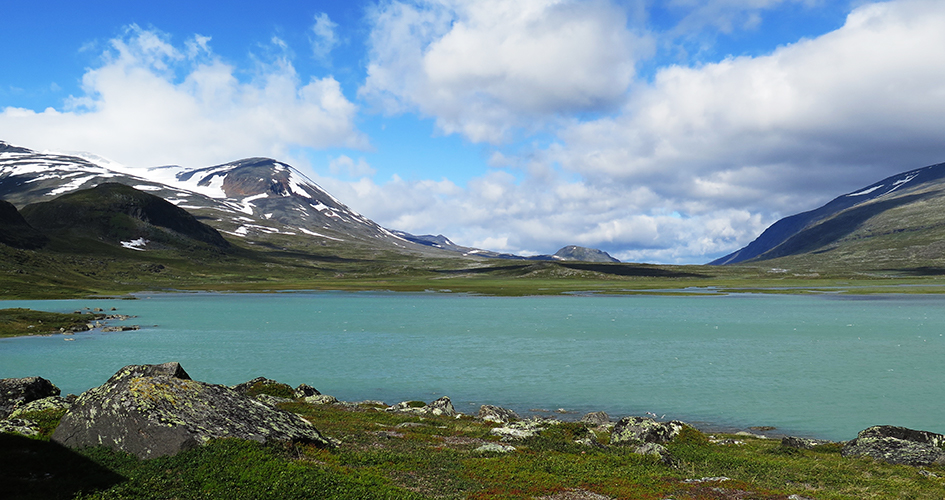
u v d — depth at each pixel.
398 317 126.25
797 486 22.56
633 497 19.55
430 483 20.19
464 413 43.59
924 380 56.75
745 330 99.88
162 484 16.64
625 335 93.31
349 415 34.97
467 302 179.25
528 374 60.41
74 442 19.70
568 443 28.42
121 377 24.61
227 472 17.47
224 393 22.84
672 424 32.91
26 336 89.81
